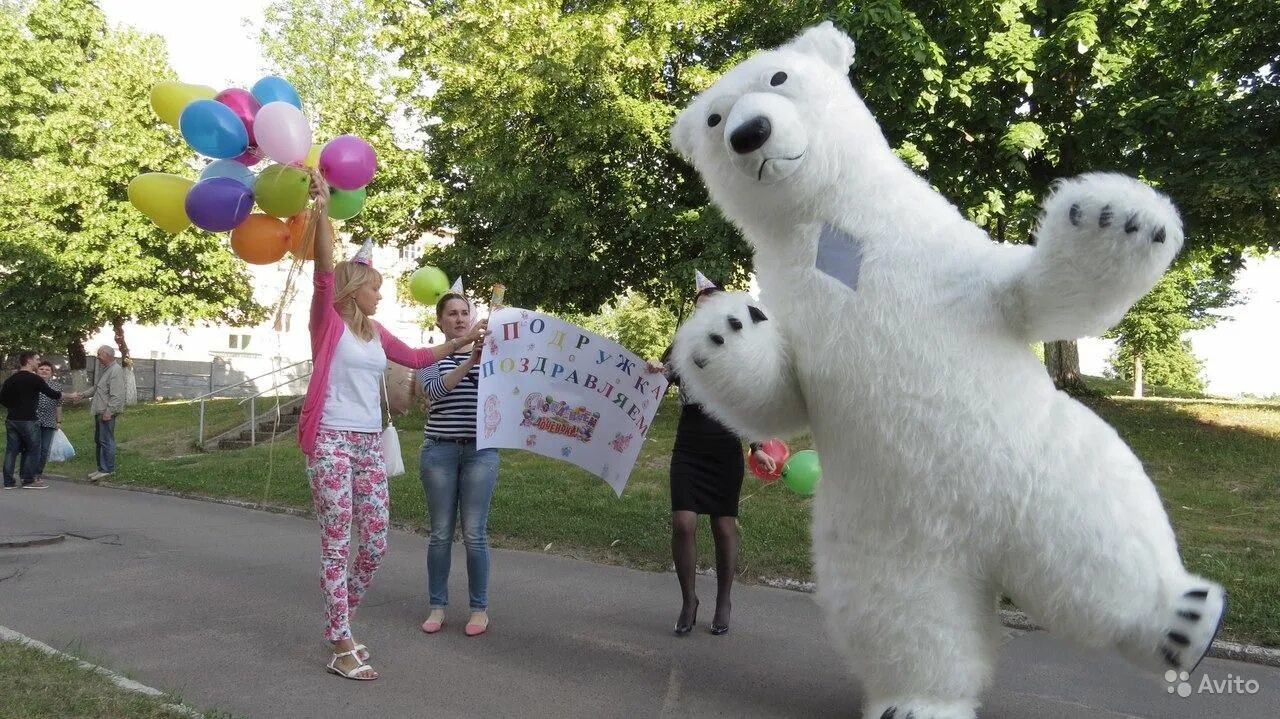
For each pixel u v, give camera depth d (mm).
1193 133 10906
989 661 2988
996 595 2990
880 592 2914
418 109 17844
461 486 5039
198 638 4902
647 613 5492
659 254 16203
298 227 4336
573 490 9641
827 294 2951
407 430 15641
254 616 5375
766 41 14984
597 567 6770
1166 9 10742
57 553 7383
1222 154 10344
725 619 5043
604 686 4207
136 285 23703
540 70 14039
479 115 15188
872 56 10062
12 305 24125
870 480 2904
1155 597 2701
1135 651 2760
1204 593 2664
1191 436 11320
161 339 36875
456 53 15320
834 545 3098
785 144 2867
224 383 34312
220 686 4121
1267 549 6355
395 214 17359
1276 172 9750
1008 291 2805
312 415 4184
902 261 2881
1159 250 2490
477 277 16328
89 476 12852
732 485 5008
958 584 2877
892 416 2818
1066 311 2693
